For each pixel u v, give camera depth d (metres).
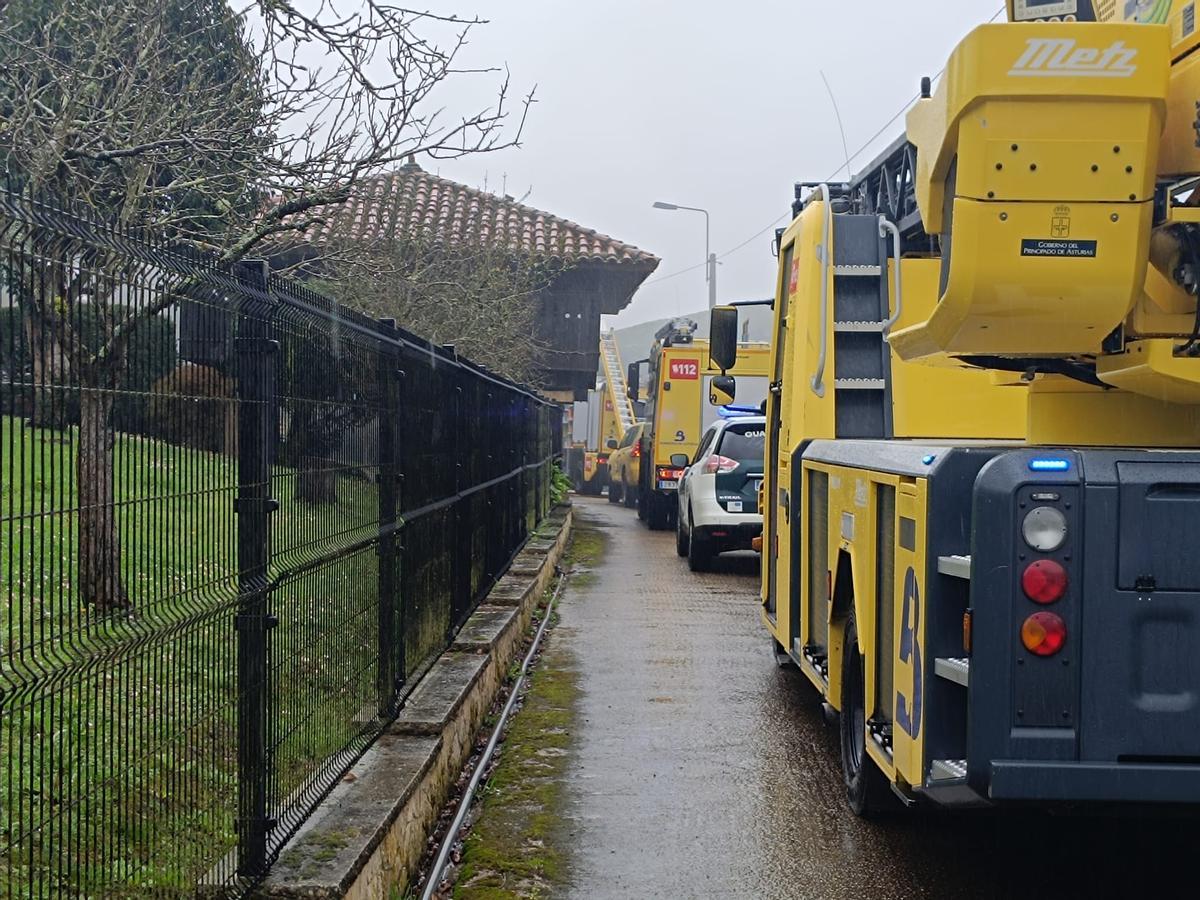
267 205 9.12
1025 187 4.75
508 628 9.90
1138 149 4.71
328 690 5.29
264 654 4.34
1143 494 4.19
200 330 3.76
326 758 5.23
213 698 3.86
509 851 5.75
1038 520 4.19
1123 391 5.54
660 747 7.70
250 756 4.21
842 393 8.05
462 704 7.13
